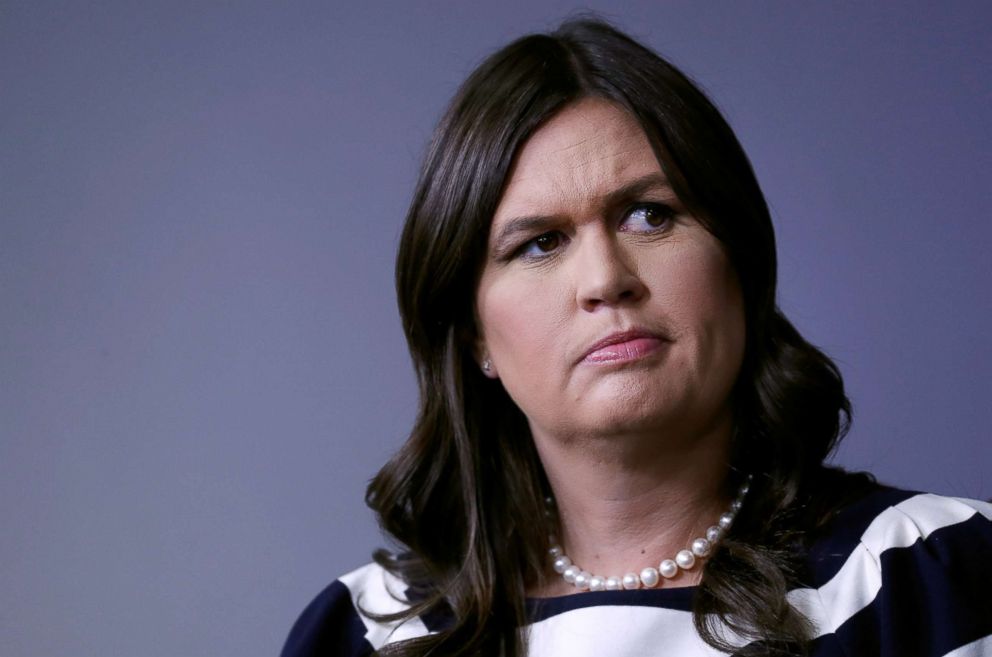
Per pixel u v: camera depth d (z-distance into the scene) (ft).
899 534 9.17
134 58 17.26
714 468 9.93
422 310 10.45
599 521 10.10
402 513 11.34
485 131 9.55
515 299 9.47
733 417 10.12
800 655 8.89
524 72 9.61
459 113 9.90
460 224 9.70
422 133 16.44
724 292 9.43
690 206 9.23
